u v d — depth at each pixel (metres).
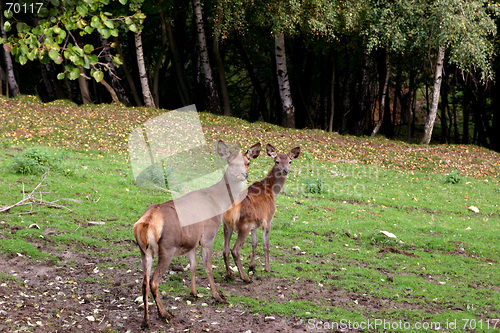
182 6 25.88
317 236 10.04
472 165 19.52
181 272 7.51
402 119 35.16
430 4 21.16
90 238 8.41
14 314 5.66
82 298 6.33
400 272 8.36
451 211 13.58
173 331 5.63
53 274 6.96
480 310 6.82
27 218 9.05
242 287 7.11
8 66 22.56
